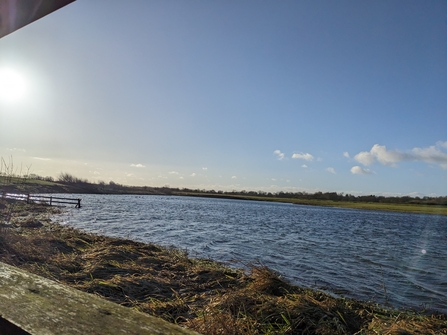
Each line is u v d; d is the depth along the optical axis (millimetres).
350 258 13883
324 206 121375
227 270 8086
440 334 3762
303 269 10836
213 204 78875
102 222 23266
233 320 3525
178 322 4047
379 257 14750
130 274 6363
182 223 25781
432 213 86312
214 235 18891
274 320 4020
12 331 1122
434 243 23328
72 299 1354
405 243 21984
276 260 12148
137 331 1094
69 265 6445
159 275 6645
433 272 11594
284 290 5887
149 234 18016
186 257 10133
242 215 41906
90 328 1100
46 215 24375
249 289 5672
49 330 1070
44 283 1533
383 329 3906
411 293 8430
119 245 10117
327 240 20344
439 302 7594
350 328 4176
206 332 3275
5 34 1968
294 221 36969
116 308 1292
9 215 11492
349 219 49000
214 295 5492
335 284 9000
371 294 8156
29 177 10797
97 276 5934
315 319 4121
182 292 5652
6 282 1511
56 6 1690
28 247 7176
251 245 15648
